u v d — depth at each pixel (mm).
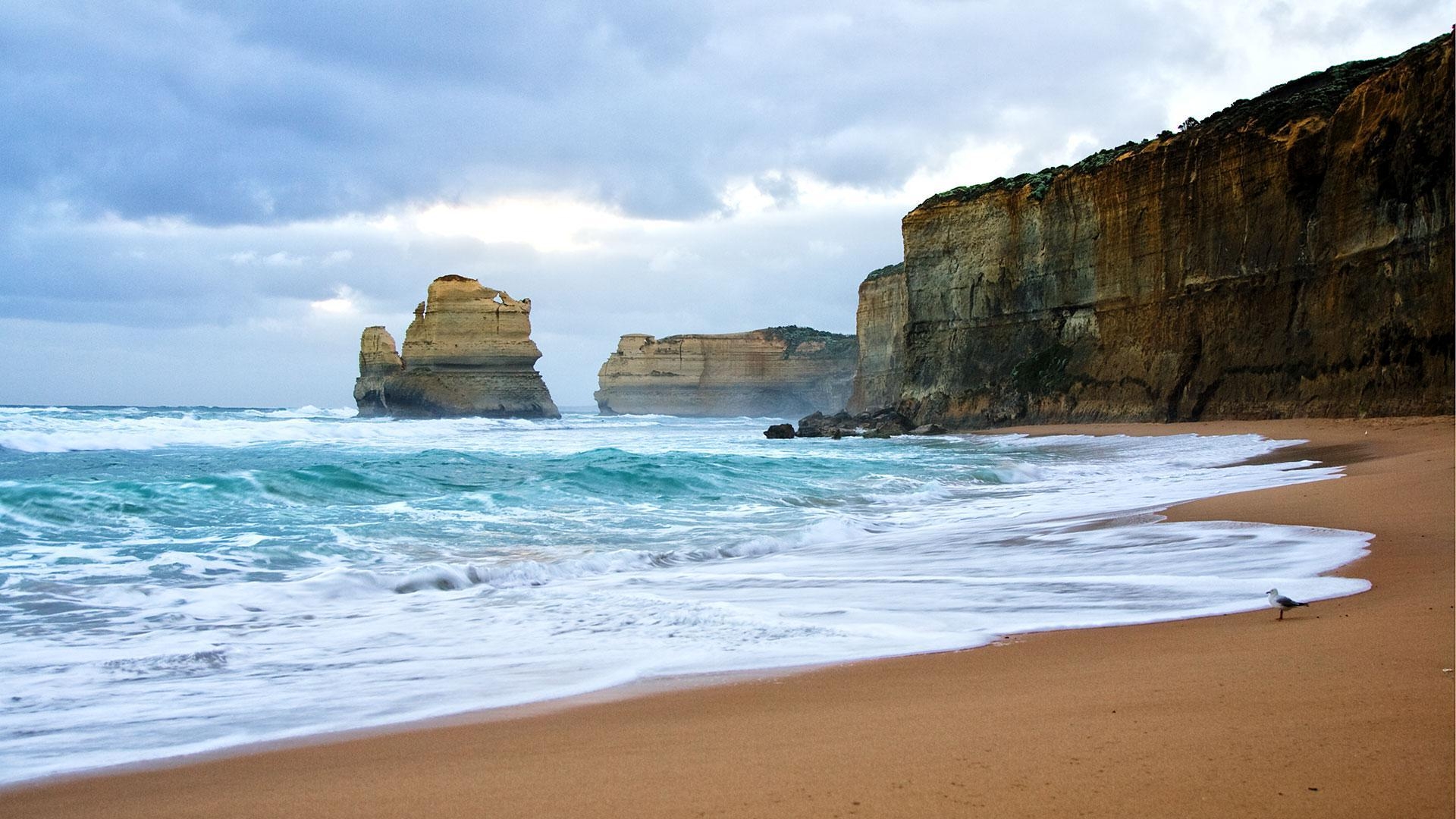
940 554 12039
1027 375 53844
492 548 13406
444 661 7215
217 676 6832
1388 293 33219
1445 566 8211
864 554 12570
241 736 5258
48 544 12961
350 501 18109
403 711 5719
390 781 4078
